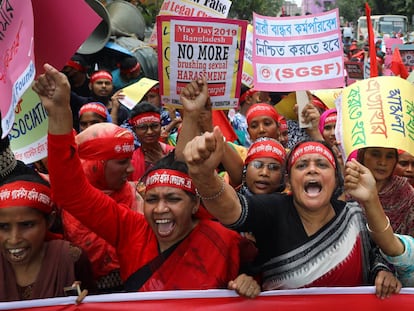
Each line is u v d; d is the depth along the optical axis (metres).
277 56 3.79
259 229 2.56
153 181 2.66
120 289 3.07
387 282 2.54
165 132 5.80
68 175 2.57
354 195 2.44
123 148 3.12
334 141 4.65
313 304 2.55
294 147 2.69
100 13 7.58
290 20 3.80
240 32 3.13
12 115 2.28
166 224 2.64
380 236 2.48
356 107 3.04
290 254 2.55
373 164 3.25
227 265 2.65
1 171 2.88
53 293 2.63
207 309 2.55
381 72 11.70
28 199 2.58
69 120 2.50
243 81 6.32
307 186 2.56
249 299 2.55
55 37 2.50
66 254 2.69
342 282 2.56
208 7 4.92
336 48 3.75
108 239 2.75
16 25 2.29
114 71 7.71
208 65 3.12
